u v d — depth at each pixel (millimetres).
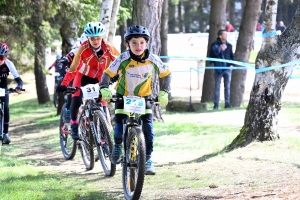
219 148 13086
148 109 9180
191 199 8523
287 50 11719
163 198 8773
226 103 23938
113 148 9625
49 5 23312
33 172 11797
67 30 25047
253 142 12164
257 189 8719
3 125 14469
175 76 39875
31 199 9109
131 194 8906
